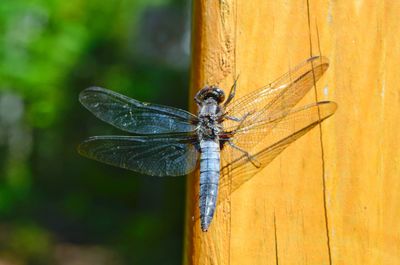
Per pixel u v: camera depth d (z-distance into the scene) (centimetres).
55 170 193
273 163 37
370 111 37
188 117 41
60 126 188
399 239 37
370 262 37
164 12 197
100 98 41
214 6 38
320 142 37
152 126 41
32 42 169
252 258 37
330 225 37
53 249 137
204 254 37
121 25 195
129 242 128
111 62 187
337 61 37
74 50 176
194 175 39
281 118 38
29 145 196
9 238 137
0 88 168
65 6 175
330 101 37
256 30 38
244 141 38
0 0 164
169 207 124
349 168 37
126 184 180
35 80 169
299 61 37
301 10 37
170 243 117
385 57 37
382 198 37
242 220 37
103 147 41
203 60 38
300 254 37
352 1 37
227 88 38
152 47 196
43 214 166
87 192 179
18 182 190
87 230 155
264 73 38
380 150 37
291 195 37
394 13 37
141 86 165
